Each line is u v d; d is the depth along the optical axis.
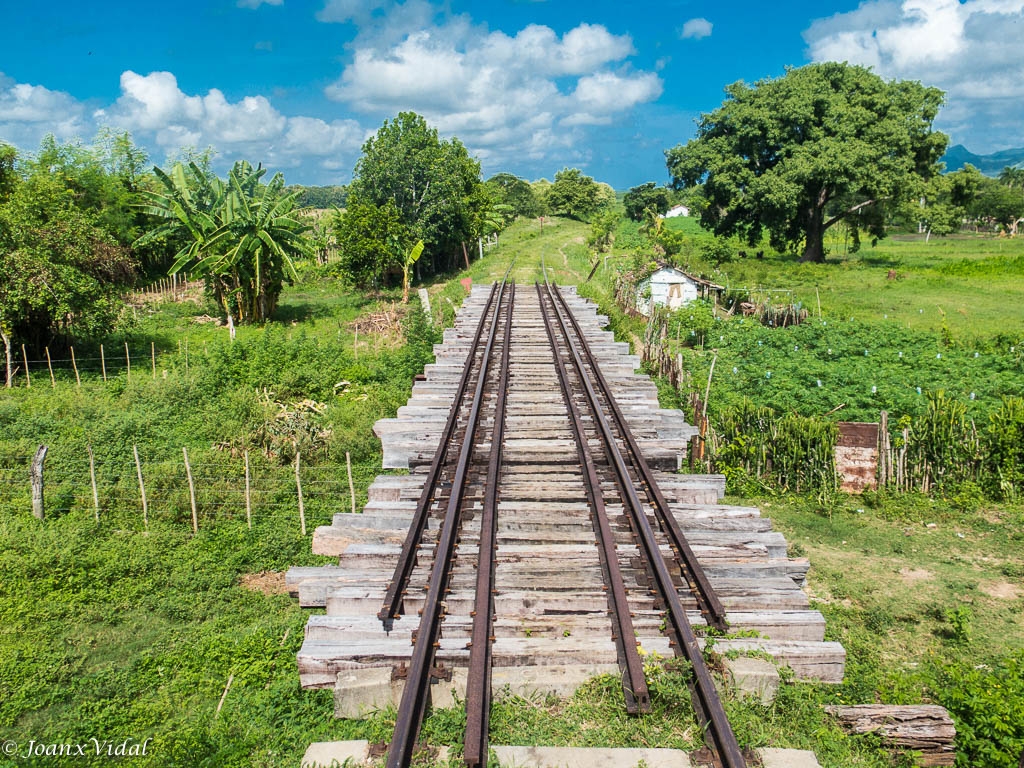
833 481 13.07
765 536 8.99
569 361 17.73
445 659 6.63
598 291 31.50
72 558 10.05
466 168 51.06
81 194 40.59
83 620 8.97
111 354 23.67
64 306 20.52
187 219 29.78
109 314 22.72
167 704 7.20
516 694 6.51
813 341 24.56
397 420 13.28
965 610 8.59
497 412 13.23
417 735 5.81
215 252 29.61
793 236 54.47
